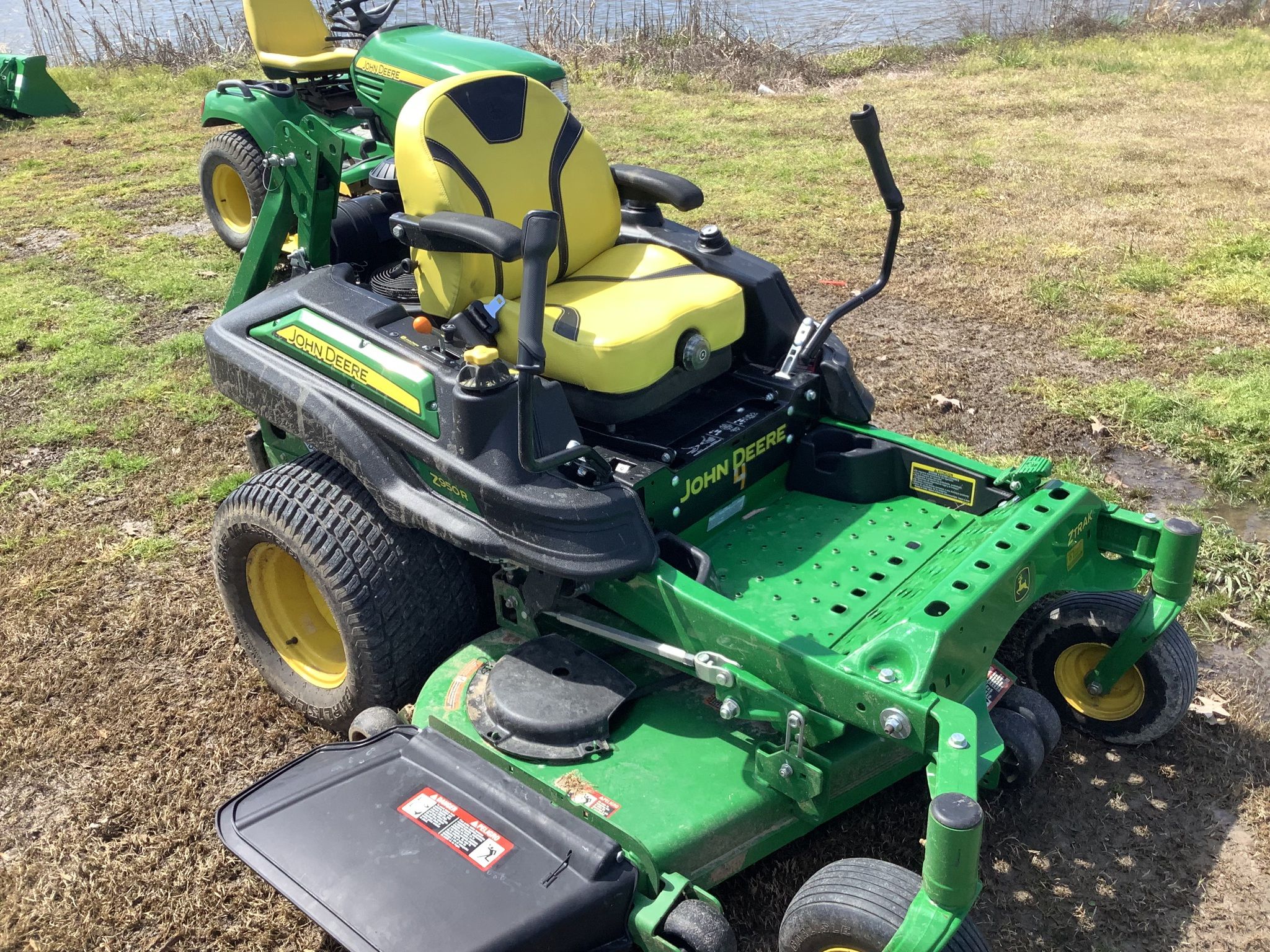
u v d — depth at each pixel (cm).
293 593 359
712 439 328
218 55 1446
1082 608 333
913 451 349
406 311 335
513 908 237
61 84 1307
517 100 349
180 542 440
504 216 340
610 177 377
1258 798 321
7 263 733
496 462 282
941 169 916
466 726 288
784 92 1248
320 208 412
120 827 312
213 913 286
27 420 531
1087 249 727
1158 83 1210
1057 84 1227
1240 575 411
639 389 319
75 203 864
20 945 277
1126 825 313
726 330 344
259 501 325
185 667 375
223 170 741
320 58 713
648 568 279
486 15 1520
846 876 234
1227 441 494
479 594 347
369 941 232
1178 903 288
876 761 279
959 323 627
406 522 303
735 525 345
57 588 411
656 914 244
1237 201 819
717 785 269
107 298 676
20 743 339
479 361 276
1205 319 622
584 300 334
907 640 249
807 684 252
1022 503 311
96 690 363
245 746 342
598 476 289
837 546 331
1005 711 312
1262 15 1520
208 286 689
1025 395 546
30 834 311
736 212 814
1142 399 524
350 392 322
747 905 287
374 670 317
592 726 279
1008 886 294
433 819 259
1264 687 363
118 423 527
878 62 1395
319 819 261
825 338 361
